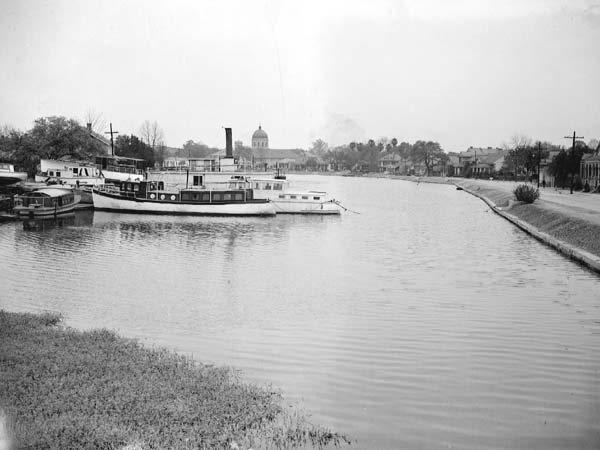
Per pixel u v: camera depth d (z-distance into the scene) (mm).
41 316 27719
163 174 85750
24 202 71250
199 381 19875
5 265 42156
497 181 172000
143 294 33906
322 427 17562
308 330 27141
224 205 78688
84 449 15516
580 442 17141
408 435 17406
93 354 21750
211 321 28531
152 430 16500
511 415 18750
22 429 16141
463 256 48188
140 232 61969
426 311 30688
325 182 193875
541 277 39500
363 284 37281
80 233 60188
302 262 45219
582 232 52125
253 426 17391
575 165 111875
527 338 26234
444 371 22234
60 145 104875
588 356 23969
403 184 187000
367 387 20625
